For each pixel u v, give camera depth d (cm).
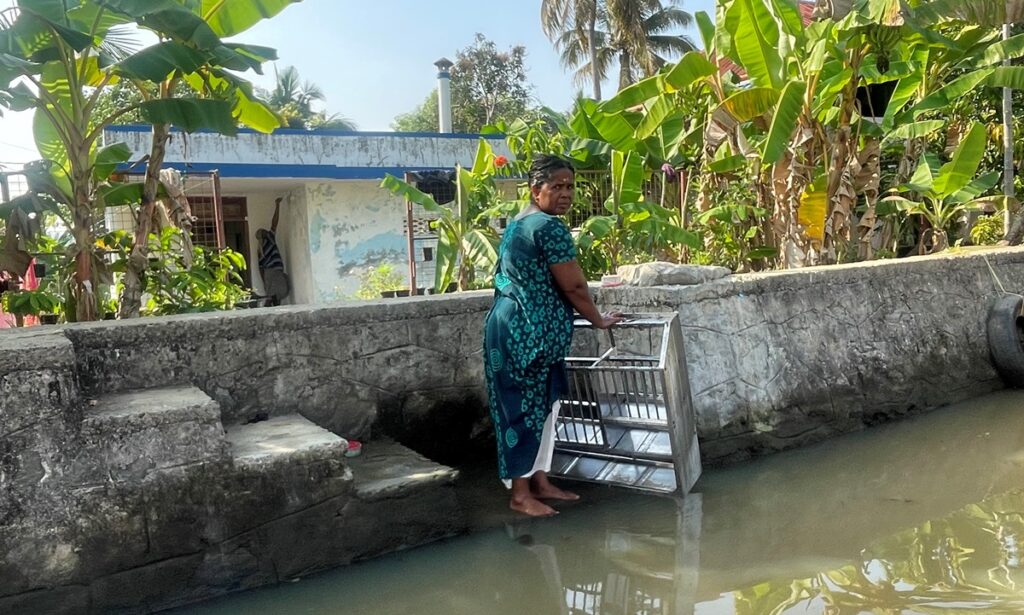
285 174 1238
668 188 912
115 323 344
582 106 894
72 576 262
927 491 363
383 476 328
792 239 720
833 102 761
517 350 342
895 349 524
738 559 293
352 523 305
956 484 372
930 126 743
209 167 1182
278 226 1518
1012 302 586
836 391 481
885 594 253
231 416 359
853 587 260
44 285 543
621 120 828
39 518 258
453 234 748
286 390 374
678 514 346
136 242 495
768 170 779
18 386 259
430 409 418
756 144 790
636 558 300
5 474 256
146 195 492
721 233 817
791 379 460
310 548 297
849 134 702
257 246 1490
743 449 430
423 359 415
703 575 280
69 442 264
